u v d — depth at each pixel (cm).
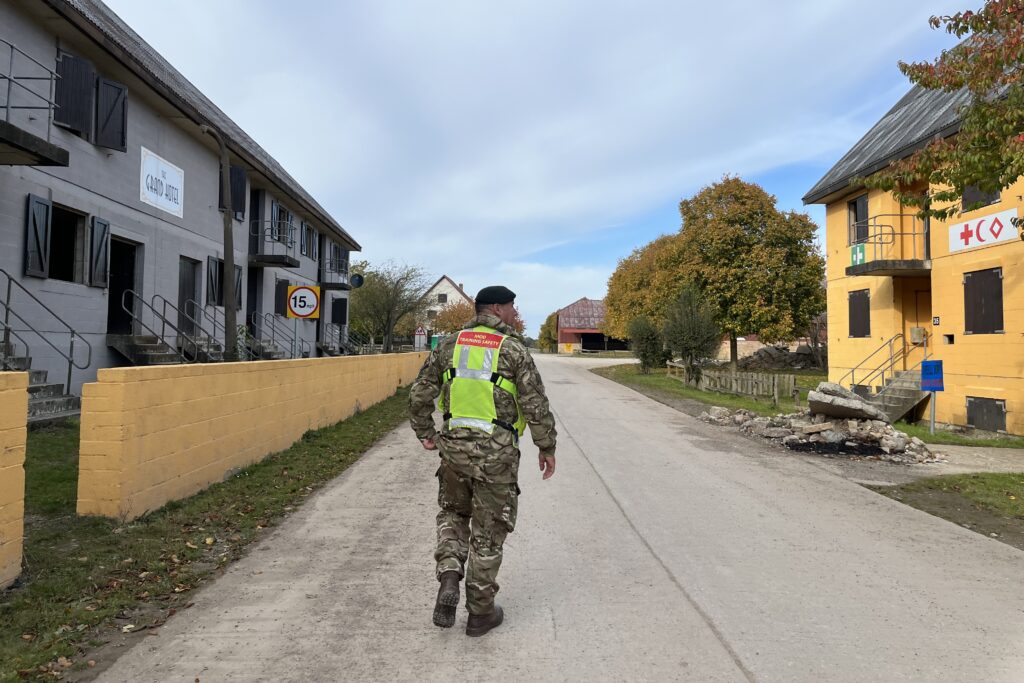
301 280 2534
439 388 356
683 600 387
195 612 366
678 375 2680
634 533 526
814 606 379
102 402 496
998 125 761
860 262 1700
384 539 507
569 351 8100
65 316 1086
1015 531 558
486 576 333
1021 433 1212
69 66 1081
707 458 884
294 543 494
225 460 678
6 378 371
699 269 2841
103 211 1198
